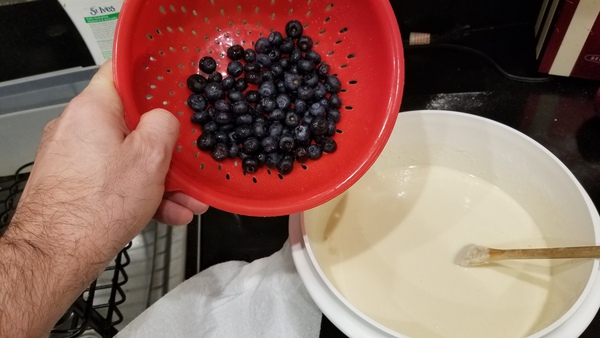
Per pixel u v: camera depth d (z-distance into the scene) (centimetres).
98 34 83
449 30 100
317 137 69
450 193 84
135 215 56
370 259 77
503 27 102
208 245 84
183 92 71
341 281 75
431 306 72
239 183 67
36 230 52
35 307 51
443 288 74
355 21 68
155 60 66
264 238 84
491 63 99
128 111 58
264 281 76
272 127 71
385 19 61
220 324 74
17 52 85
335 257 77
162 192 58
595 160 88
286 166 67
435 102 96
